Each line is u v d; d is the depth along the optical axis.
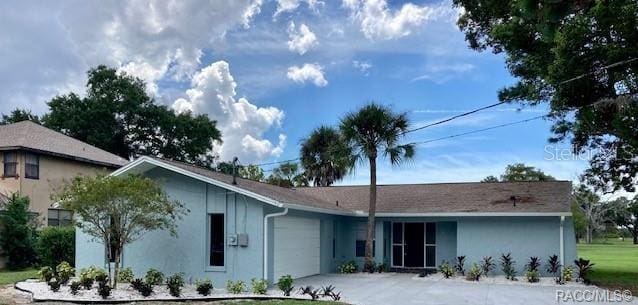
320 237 19.83
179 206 15.46
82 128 42.62
